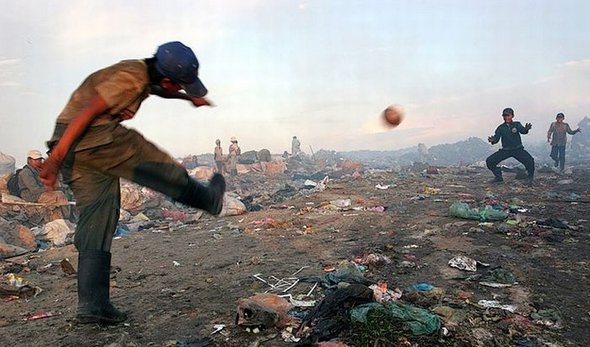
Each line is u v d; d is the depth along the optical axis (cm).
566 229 679
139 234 834
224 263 566
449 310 366
